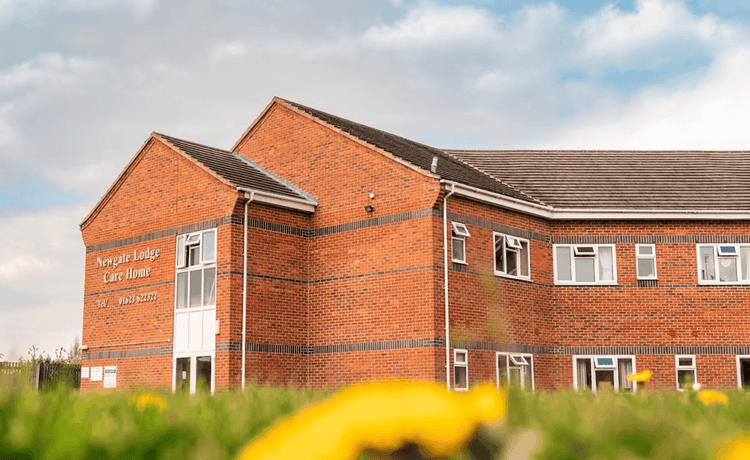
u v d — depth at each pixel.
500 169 30.56
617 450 1.55
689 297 26.52
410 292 22.97
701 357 26.23
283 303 24.67
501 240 24.92
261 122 28.22
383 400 1.40
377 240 24.02
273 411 2.55
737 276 26.70
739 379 26.08
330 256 25.12
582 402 2.56
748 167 31.28
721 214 26.52
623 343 26.25
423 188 23.09
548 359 25.73
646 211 26.41
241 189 23.69
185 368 24.23
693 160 32.22
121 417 2.13
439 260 22.80
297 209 25.33
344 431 1.33
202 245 24.52
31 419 1.93
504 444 1.49
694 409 2.56
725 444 1.47
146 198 26.69
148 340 25.59
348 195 25.00
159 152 26.52
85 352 27.56
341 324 24.45
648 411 2.25
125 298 26.69
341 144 25.45
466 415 1.46
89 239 28.39
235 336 23.23
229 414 2.35
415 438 1.35
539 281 25.98
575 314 26.36
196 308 24.30
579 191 28.23
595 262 26.67
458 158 31.98
